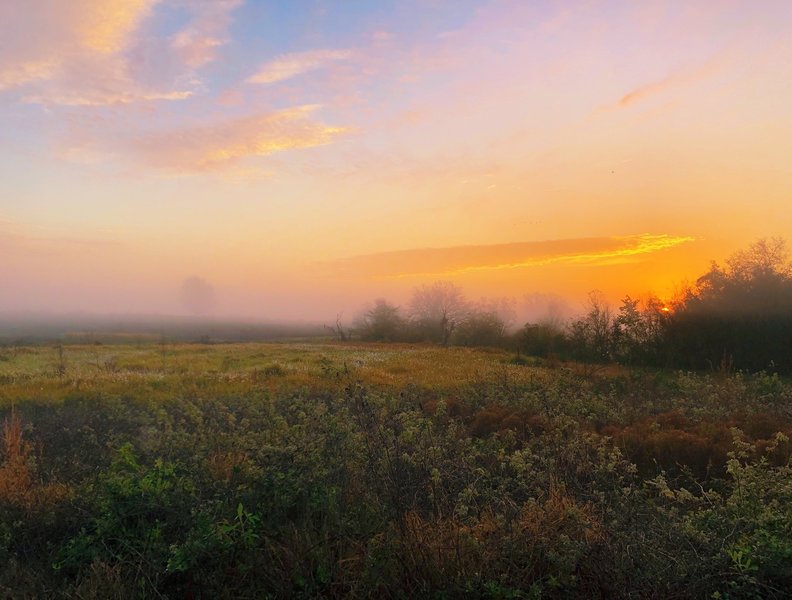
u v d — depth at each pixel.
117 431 9.02
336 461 5.30
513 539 3.90
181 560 3.92
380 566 3.79
